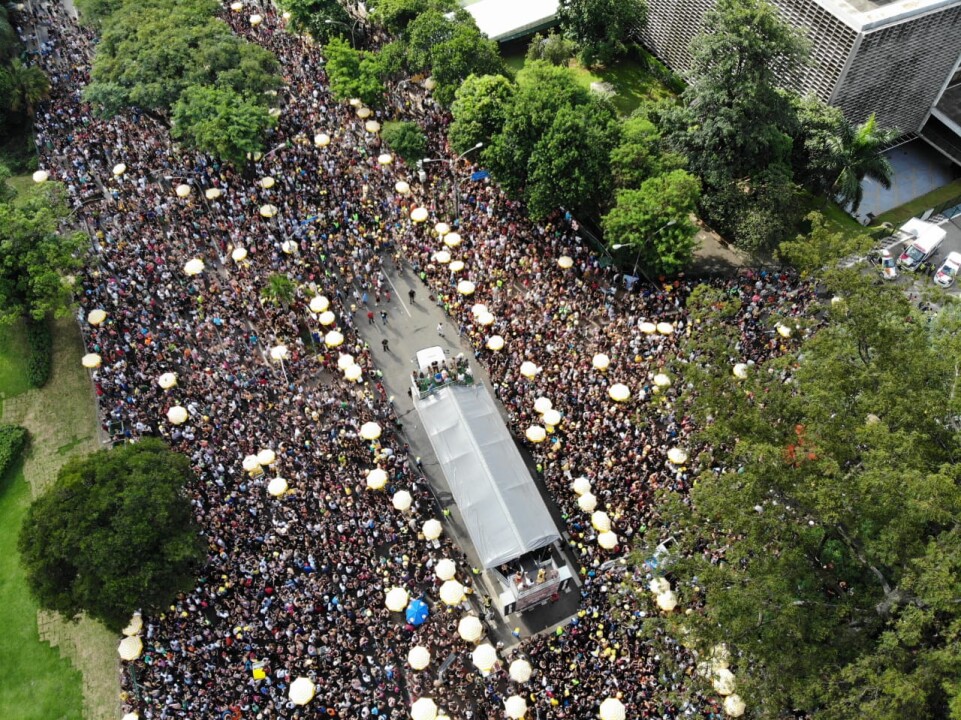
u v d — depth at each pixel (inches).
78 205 2970.0
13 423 2452.0
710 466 2069.4
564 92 2780.5
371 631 1884.8
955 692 1294.3
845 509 1547.7
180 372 2439.7
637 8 3565.5
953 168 3420.3
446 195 3021.7
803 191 3105.3
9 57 3639.3
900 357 1658.5
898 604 1550.2
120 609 1760.6
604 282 2780.5
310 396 2380.7
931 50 3034.0
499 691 1859.0
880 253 2881.4
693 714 1674.5
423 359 2411.4
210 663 1828.2
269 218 2908.5
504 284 2679.6
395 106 3398.1
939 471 1485.0
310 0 3624.5
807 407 1675.7
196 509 2079.2
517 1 4008.4
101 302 2615.7
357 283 2773.1
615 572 1956.2
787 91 3024.1
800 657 1476.4
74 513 1781.5
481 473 2086.6
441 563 1931.6
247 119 2935.5
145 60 3147.1
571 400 2306.8
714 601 1501.0
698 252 2955.2
